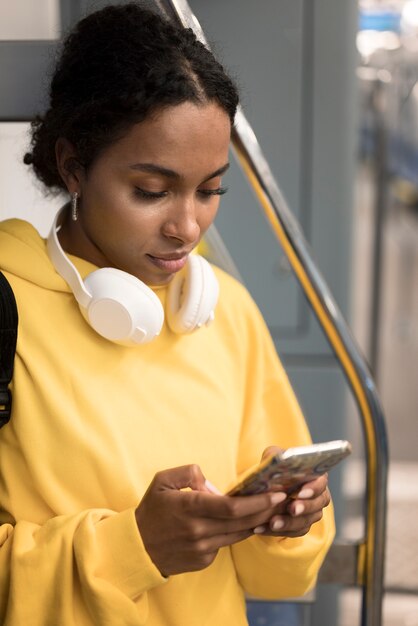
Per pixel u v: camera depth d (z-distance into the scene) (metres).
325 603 3.10
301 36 2.84
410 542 4.49
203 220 1.32
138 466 1.34
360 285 9.19
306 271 1.89
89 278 1.32
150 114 1.20
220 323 1.52
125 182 1.25
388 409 6.27
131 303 1.29
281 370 1.58
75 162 1.31
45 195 1.45
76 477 1.31
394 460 5.48
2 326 1.29
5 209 1.84
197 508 1.18
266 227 2.94
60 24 1.85
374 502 1.97
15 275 1.36
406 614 3.84
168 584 1.38
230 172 2.90
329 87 2.88
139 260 1.30
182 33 1.26
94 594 1.23
